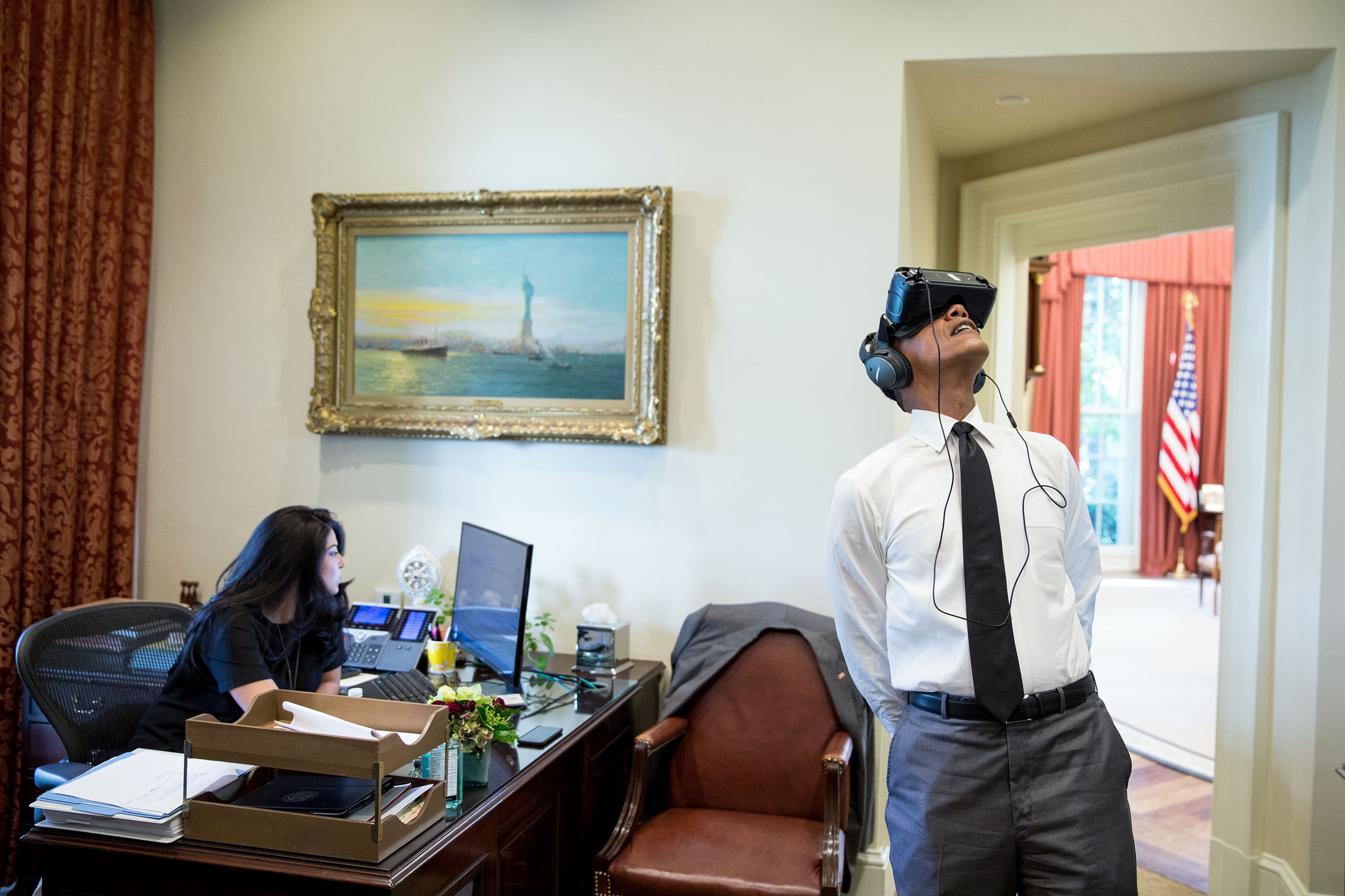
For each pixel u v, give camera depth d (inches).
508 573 99.7
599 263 121.4
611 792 105.7
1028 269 174.4
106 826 65.6
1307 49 108.5
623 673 114.3
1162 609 305.3
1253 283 119.0
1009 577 68.3
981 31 113.5
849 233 116.0
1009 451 72.4
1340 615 109.1
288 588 88.6
